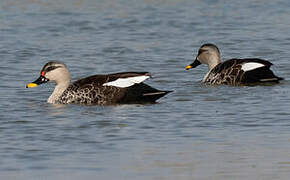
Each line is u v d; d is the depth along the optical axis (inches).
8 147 554.9
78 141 572.1
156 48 1075.9
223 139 574.2
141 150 543.8
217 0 1530.5
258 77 836.6
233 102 717.9
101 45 1096.2
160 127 617.0
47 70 750.5
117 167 501.0
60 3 1481.3
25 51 1047.0
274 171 490.6
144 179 474.9
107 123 634.2
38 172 490.9
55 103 737.6
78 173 487.8
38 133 600.1
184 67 949.2
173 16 1354.6
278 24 1275.8
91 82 744.3
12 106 714.8
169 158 522.3
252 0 1536.7
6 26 1251.2
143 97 732.7
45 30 1217.4
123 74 743.7
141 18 1328.7
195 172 488.7
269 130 601.6
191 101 729.0
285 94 756.6
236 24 1282.0
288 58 1002.7
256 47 1090.1
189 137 581.3
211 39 1154.7
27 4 1465.3
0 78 866.1
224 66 848.3
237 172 488.4
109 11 1397.6
